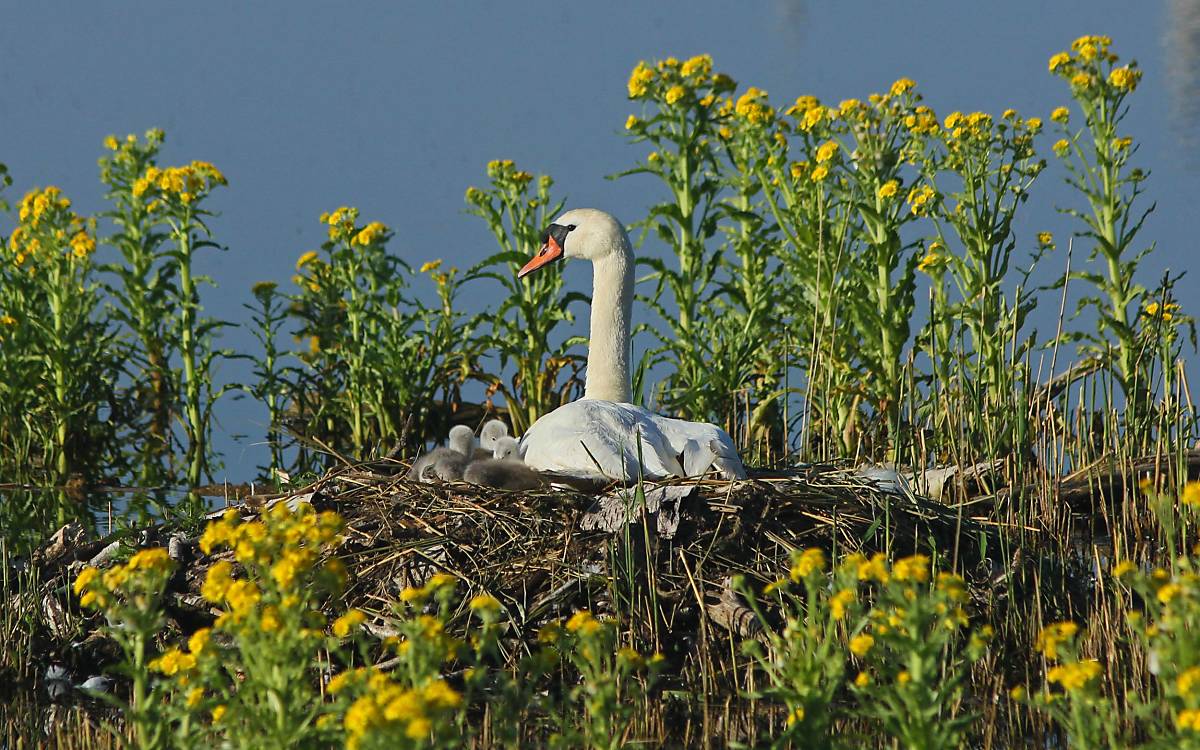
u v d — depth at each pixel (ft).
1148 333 49.52
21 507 52.11
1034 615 33.53
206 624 35.29
